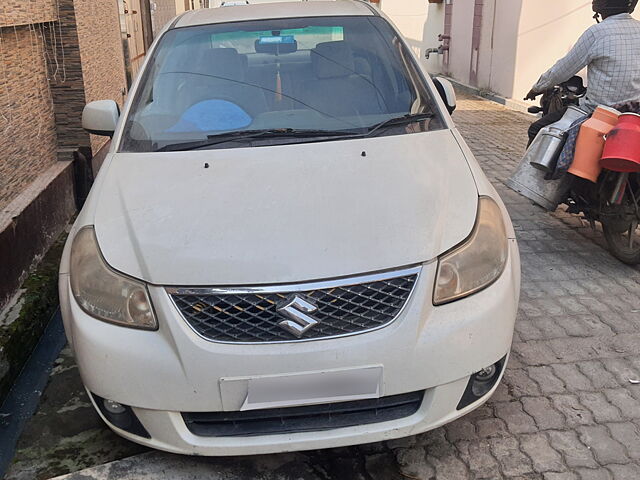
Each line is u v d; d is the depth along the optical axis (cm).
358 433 235
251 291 228
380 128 313
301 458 274
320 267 230
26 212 423
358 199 258
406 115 325
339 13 384
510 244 274
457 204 261
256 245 238
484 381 253
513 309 256
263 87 339
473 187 275
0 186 420
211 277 230
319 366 225
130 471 268
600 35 418
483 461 265
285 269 230
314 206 254
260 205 256
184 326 229
